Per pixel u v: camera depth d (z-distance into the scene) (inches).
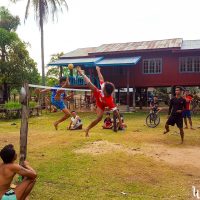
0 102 1374.3
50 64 1165.1
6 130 666.2
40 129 661.3
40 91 430.9
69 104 1184.8
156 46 1165.1
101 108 245.4
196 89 1675.7
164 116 958.4
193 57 1116.5
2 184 199.2
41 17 1245.1
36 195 262.1
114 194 265.6
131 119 865.5
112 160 365.4
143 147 452.1
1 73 1321.4
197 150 440.1
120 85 1202.6
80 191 272.2
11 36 1322.6
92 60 1149.7
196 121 799.1
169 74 1143.0
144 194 266.8
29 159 374.3
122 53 1180.5
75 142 473.1
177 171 334.3
